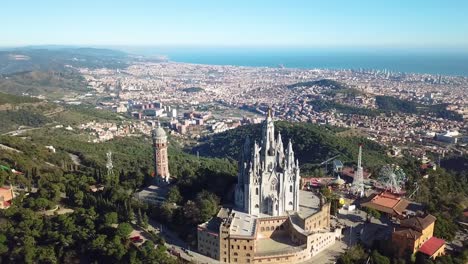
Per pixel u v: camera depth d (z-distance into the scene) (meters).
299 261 194.00
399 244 199.25
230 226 194.00
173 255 196.75
